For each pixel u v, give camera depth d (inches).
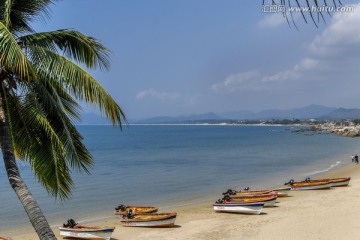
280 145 4045.3
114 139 5679.1
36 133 394.0
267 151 3277.6
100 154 3088.1
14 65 325.1
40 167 390.9
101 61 410.6
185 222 933.8
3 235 879.1
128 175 1881.2
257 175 1831.9
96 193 1406.3
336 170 1911.9
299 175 1796.3
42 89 386.3
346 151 3132.4
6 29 317.4
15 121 391.2
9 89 379.9
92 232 805.9
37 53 353.4
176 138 5935.0
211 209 1093.8
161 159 2669.8
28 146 394.9
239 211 1000.2
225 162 2436.0
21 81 371.2
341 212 936.3
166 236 816.9
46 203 1232.2
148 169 2122.3
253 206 975.0
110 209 1146.7
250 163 2362.2
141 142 4835.1
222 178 1752.0
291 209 1013.2
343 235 753.0
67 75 355.9
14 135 394.9
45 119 364.2
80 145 423.5
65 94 430.6
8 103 386.9
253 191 1210.0
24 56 314.2
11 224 987.9
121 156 2908.5
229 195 1142.3
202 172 1969.7
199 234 821.9
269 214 968.3
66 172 401.1
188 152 3250.5
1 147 350.0
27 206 335.6
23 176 1856.5
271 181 1643.7
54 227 944.9
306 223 856.9
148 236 822.5
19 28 403.2
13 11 384.5
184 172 1978.3
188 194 1379.2
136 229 885.2
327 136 5925.2
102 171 2046.0
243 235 797.9
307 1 129.3
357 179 1529.3
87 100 368.2
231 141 4960.6
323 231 788.6
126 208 1040.2
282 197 1197.1
